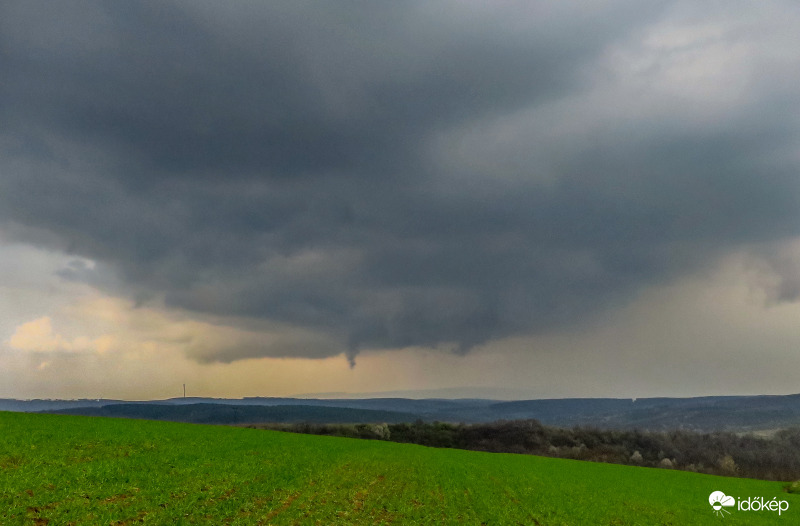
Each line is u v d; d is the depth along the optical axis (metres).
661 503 48.03
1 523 21.14
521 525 32.19
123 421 71.75
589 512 39.16
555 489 49.91
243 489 32.94
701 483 69.00
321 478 41.28
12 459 33.69
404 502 35.19
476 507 36.31
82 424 58.66
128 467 35.47
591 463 89.50
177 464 39.34
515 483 51.44
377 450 72.88
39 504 24.19
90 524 22.30
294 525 26.00
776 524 43.03
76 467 33.16
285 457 50.88
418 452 78.06
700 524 39.44
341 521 28.20
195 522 24.69
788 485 69.88
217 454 46.97
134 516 24.22
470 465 65.31
